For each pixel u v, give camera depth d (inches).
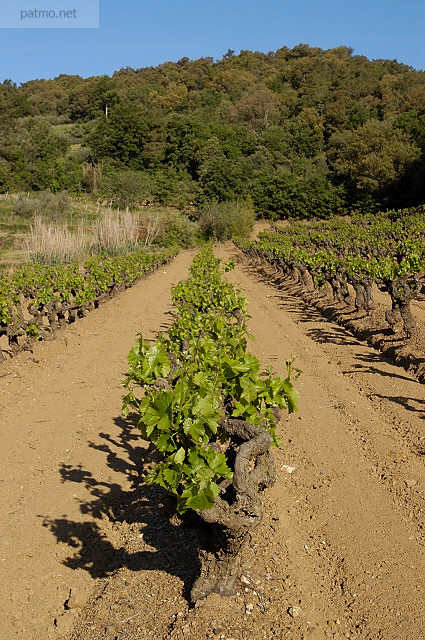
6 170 2679.6
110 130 3316.9
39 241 1256.2
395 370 416.2
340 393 375.2
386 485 248.8
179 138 3324.3
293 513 231.9
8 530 233.0
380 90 4028.1
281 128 3567.9
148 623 169.9
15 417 357.7
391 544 205.8
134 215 1950.1
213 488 154.0
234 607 168.9
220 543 165.6
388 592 180.1
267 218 2844.5
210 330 310.5
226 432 189.9
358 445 292.7
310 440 303.3
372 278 586.9
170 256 1628.9
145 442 318.0
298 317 679.7
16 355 511.8
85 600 191.3
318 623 167.0
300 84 4778.5
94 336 601.0
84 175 2787.9
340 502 237.8
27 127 3730.3
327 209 2709.2
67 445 312.0
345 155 2795.3
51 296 573.6
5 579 205.2
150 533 223.6
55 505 250.8
